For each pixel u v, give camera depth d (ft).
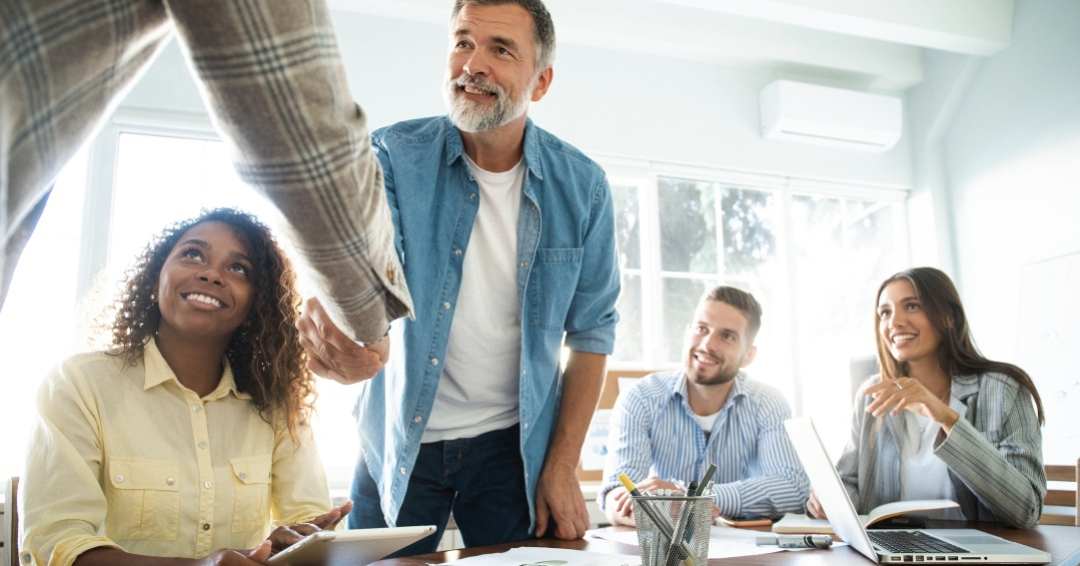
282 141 2.07
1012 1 13.15
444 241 4.83
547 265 5.00
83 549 3.50
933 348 6.85
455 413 4.91
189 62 2.00
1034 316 12.14
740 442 7.30
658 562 3.16
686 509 3.17
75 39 1.72
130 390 4.30
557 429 5.05
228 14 1.89
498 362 4.96
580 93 12.70
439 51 11.99
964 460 5.57
